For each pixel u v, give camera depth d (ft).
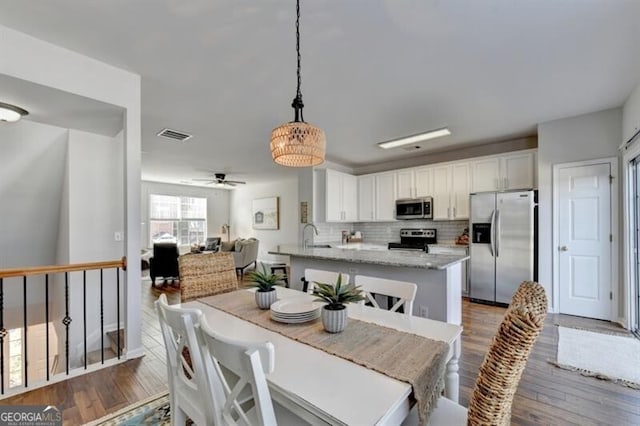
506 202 13.92
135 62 8.07
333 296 4.86
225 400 3.57
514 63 8.13
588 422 5.97
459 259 9.52
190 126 12.92
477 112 11.60
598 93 10.03
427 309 8.97
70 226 11.10
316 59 7.91
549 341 9.71
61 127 10.69
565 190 12.33
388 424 2.90
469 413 2.79
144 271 24.40
